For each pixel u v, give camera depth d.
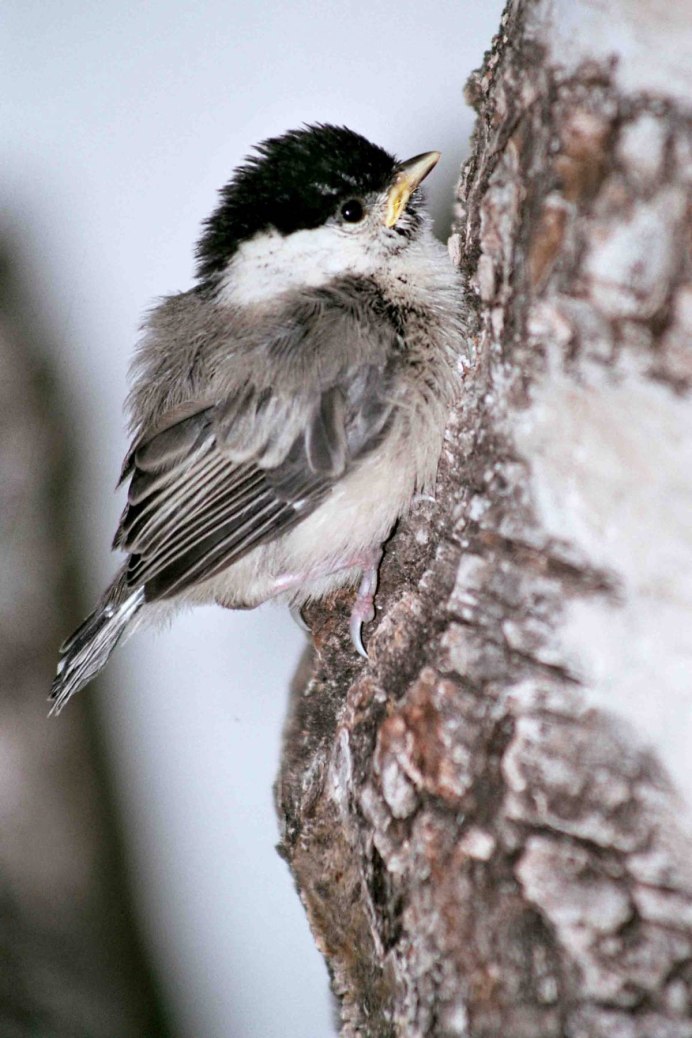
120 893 2.22
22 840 2.22
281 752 2.20
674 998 2.12
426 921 2.14
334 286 2.18
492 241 2.15
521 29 2.14
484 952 2.13
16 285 2.23
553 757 2.13
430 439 2.17
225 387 2.18
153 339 2.19
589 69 2.13
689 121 2.13
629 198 2.13
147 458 2.18
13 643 2.23
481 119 2.17
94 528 2.24
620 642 2.13
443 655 2.15
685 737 2.13
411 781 2.15
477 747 2.14
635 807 2.13
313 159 2.18
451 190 2.23
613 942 2.13
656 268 2.13
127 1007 2.22
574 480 2.14
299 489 2.17
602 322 2.13
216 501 2.18
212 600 2.19
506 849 2.13
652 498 2.13
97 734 2.23
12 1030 2.21
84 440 2.24
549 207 2.14
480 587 2.14
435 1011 2.14
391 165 2.18
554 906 2.13
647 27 2.13
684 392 2.13
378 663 2.16
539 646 2.14
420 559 2.17
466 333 2.17
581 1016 2.13
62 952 2.22
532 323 2.14
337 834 2.17
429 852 2.14
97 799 2.23
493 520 2.14
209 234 2.19
